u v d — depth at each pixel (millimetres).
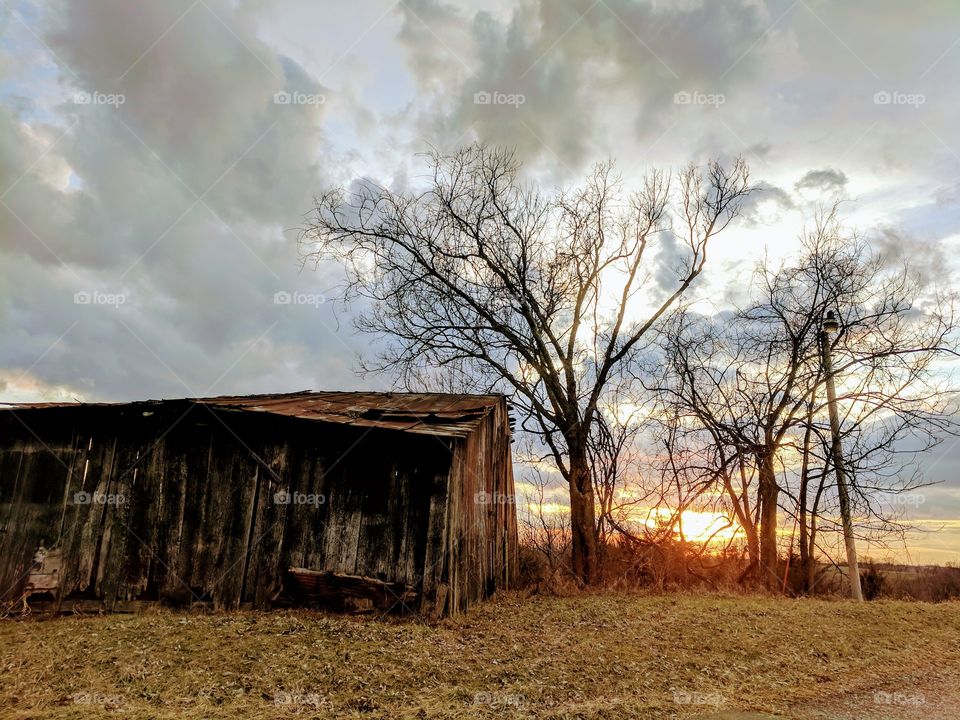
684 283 17703
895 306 16812
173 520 10555
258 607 9953
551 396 17484
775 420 17625
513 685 6934
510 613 10836
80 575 10461
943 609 12570
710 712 6277
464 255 17984
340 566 9891
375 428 9984
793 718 6230
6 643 8125
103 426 11148
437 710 6176
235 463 10688
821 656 8570
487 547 13500
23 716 5836
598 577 16312
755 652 8492
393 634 8469
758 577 17297
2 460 11203
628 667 7641
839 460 15695
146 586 10312
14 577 10531
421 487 9977
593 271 17797
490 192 17922
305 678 6863
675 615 10648
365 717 5965
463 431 9906
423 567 9617
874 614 11398
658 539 17406
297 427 10648
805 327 17641
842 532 16000
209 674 6930
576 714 6082
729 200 17375
